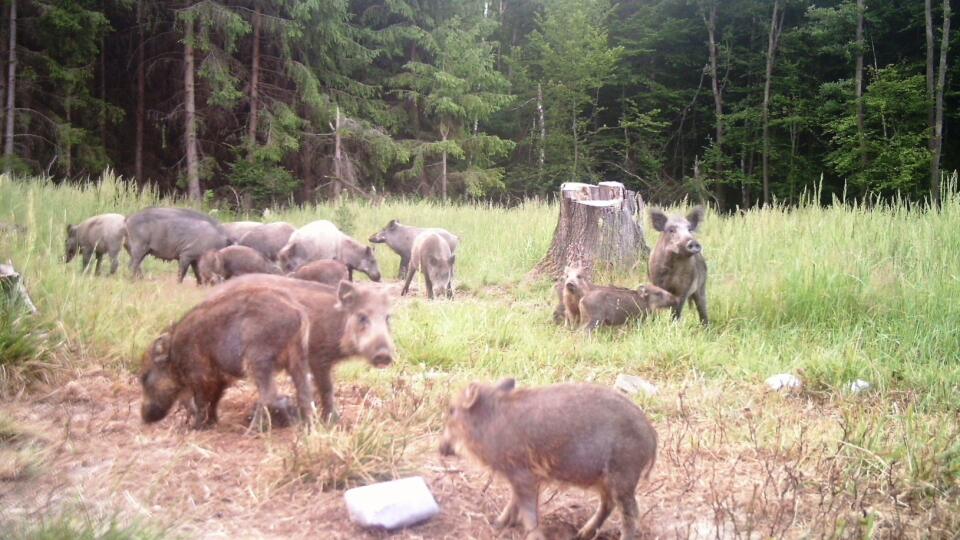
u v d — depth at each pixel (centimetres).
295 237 788
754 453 330
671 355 498
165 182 1869
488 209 1507
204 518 257
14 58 1404
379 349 312
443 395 378
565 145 2433
